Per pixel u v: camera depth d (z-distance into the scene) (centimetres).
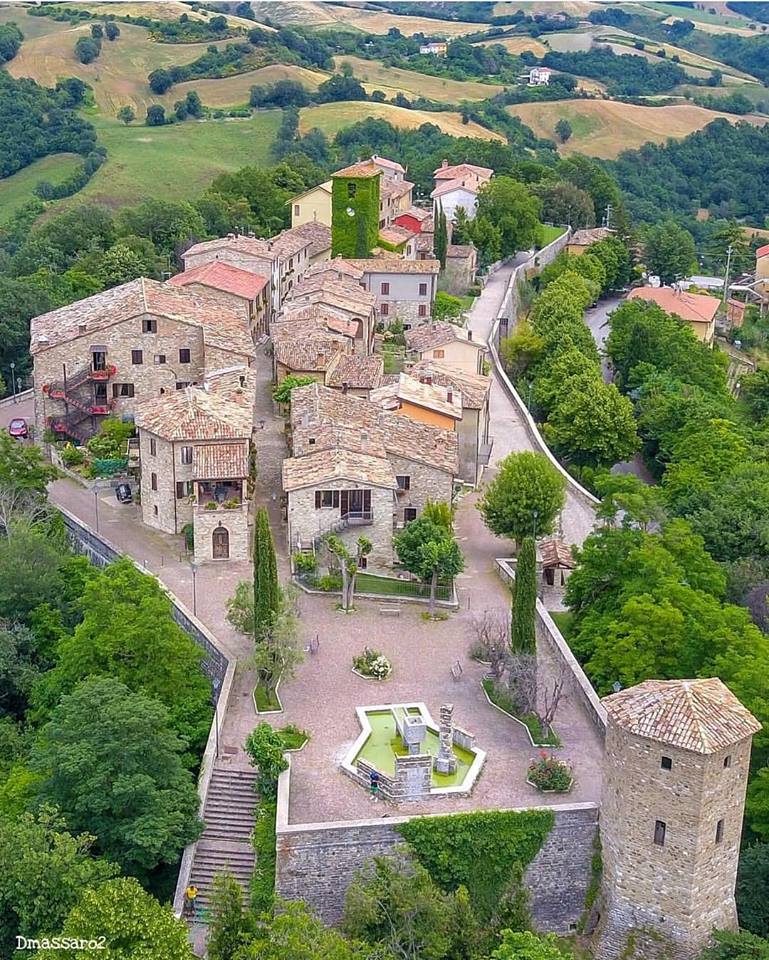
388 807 5866
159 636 6912
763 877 5684
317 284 13125
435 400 9869
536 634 7681
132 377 10256
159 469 8881
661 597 7106
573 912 5831
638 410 12938
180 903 5634
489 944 5431
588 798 5962
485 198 18375
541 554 8656
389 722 6638
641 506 8350
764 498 9262
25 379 12962
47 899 5275
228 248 13762
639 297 16900
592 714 6675
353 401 9669
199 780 6216
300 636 7225
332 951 4672
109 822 5822
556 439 11700
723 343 18300
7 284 13000
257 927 5019
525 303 17075
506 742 6462
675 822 5288
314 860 5644
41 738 6400
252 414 9444
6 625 7800
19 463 8975
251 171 18500
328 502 8238
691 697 5384
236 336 10488
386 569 8381
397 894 5150
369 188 14900
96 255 15175
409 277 13975
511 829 5750
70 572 8275
